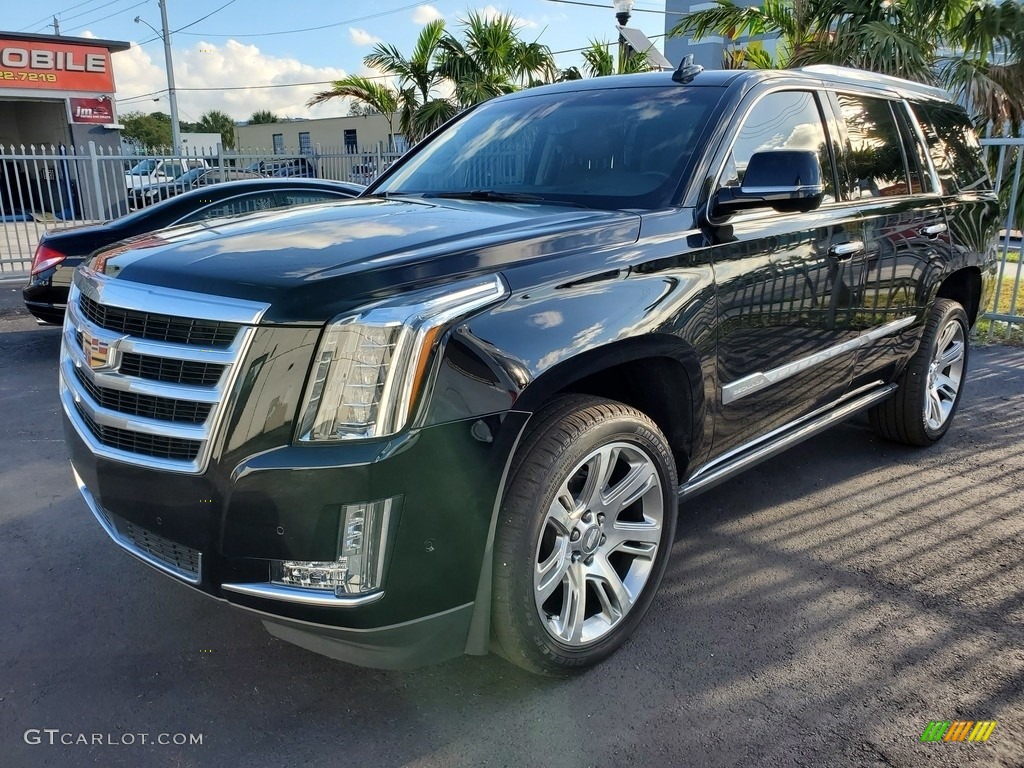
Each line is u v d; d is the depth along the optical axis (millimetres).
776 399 3418
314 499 2082
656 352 2686
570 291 2490
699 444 3033
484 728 2496
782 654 2859
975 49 9562
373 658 2281
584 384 2900
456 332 2201
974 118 9344
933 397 4797
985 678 2725
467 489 2227
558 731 2479
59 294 6836
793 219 3371
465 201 3381
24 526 3814
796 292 3336
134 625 3031
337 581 2141
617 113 3568
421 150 4258
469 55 14375
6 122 26641
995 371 6629
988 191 5082
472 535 2273
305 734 2467
